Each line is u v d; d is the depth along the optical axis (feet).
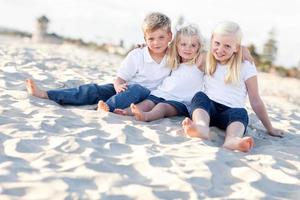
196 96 12.42
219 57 12.41
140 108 13.08
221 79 12.69
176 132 11.81
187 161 9.52
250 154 10.75
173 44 13.55
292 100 35.01
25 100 13.53
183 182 8.35
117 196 7.59
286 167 10.12
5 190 7.32
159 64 13.84
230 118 11.97
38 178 7.87
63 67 23.88
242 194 8.27
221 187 8.54
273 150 11.39
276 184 9.02
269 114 17.74
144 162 9.18
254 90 12.71
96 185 7.93
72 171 8.41
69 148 9.63
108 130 11.33
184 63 13.50
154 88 14.02
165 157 9.59
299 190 8.87
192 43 13.15
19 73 18.35
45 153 9.14
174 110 13.28
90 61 37.14
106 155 9.50
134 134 11.26
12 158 8.80
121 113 12.90
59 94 13.92
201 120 11.59
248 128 13.89
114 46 110.01
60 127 11.14
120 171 8.67
